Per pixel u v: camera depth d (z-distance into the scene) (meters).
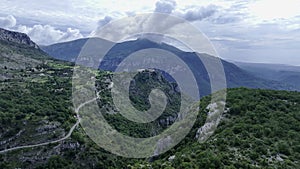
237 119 106.25
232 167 75.69
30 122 147.50
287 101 121.44
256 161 81.06
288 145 88.44
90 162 123.50
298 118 105.31
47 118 152.38
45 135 140.25
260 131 95.25
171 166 86.44
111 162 122.81
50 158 127.06
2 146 135.25
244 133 95.31
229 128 100.12
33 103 173.75
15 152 130.88
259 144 88.62
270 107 114.50
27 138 138.62
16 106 164.50
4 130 140.88
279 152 85.75
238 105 113.56
